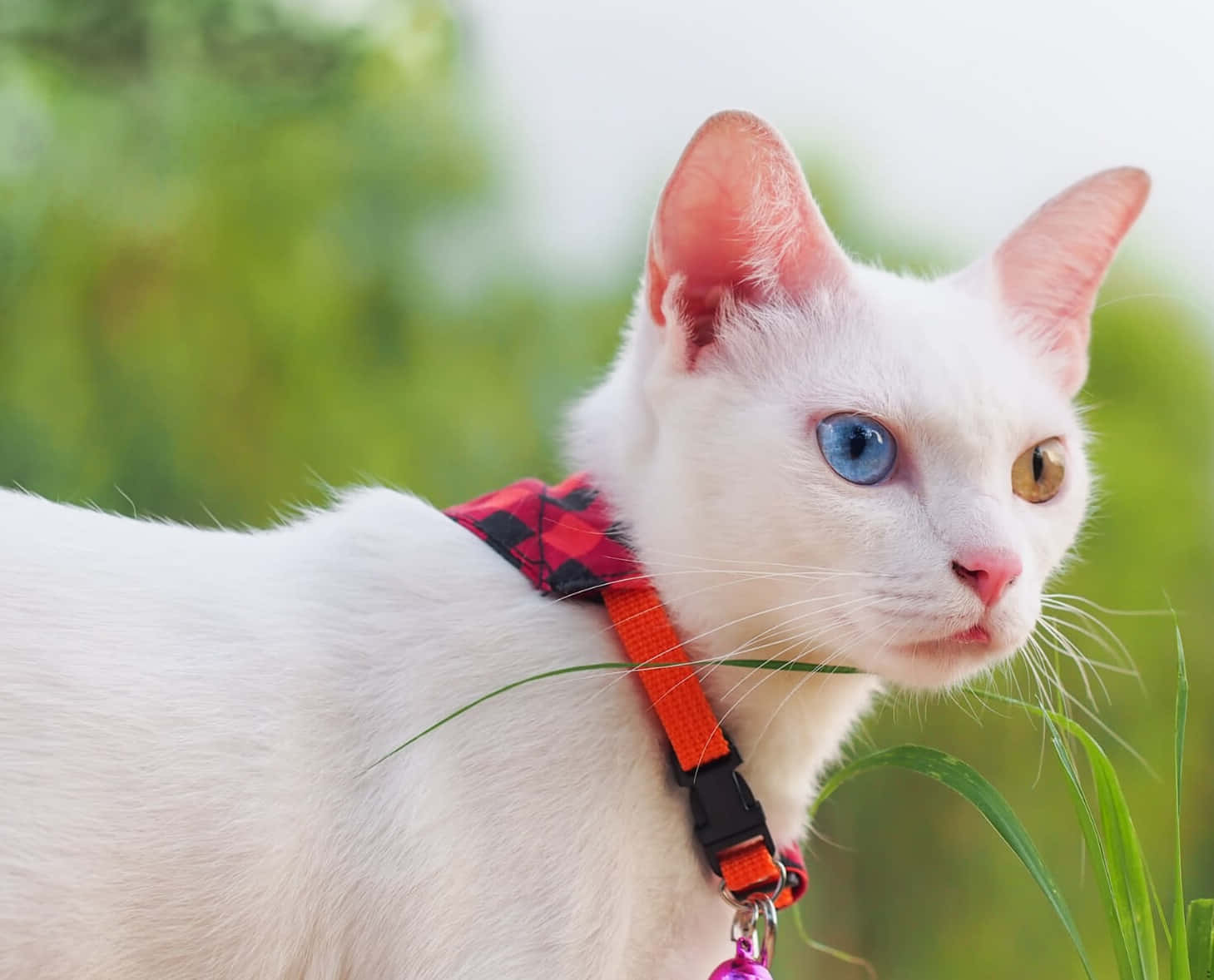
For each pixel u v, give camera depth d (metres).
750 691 0.77
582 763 0.75
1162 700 1.44
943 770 0.76
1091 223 0.81
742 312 0.78
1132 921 0.74
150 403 1.60
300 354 1.65
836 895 1.50
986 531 0.75
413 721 0.75
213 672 0.75
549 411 1.68
